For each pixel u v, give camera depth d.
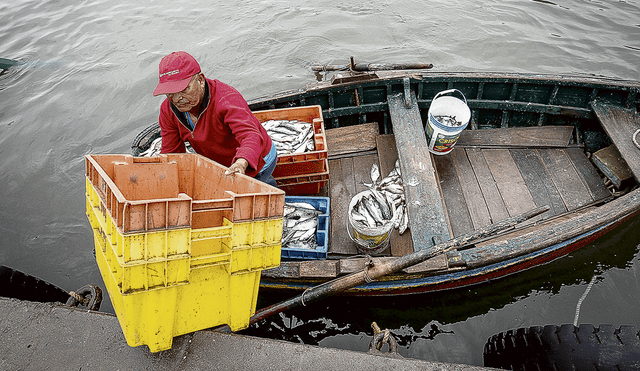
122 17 10.14
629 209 4.18
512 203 4.76
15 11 10.55
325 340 4.25
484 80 5.50
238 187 2.62
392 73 5.62
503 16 9.51
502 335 3.63
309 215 4.37
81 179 6.24
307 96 5.60
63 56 8.89
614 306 4.33
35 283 3.88
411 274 3.81
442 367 2.40
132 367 2.39
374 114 5.89
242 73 8.27
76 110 7.51
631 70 7.78
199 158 3.04
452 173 5.11
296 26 9.43
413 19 9.53
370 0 10.28
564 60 8.16
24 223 5.57
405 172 4.61
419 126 5.11
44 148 6.77
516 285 4.50
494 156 5.30
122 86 8.01
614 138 4.91
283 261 4.08
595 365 2.81
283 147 4.61
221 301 2.49
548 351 3.05
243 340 2.51
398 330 4.29
